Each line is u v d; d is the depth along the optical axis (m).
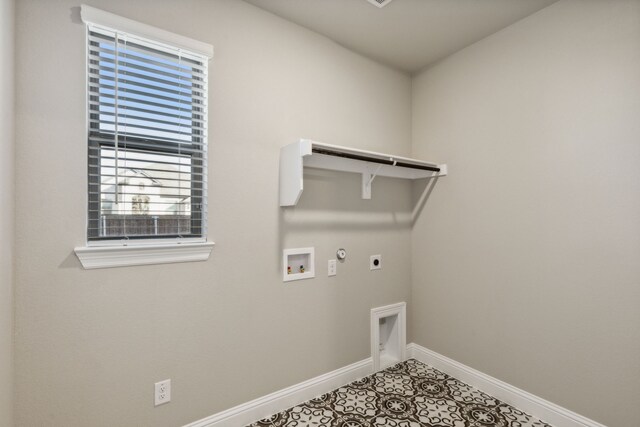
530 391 1.92
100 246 1.42
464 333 2.31
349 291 2.29
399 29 2.09
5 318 1.14
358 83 2.36
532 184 1.92
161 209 1.58
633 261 1.54
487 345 2.16
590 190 1.68
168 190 1.61
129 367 1.48
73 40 1.35
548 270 1.85
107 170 1.46
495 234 2.12
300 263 2.07
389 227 2.55
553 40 1.82
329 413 1.91
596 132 1.66
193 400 1.65
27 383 1.28
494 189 2.12
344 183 2.27
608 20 1.61
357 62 2.36
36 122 1.28
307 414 1.90
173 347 1.59
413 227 2.70
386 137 2.53
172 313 1.59
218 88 1.71
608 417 1.61
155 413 1.55
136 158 1.50
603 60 1.63
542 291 1.88
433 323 2.53
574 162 1.74
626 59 1.55
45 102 1.30
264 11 1.89
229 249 1.75
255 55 1.85
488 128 2.16
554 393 1.82
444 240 2.45
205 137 1.68
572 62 1.74
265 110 1.88
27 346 1.27
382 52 2.37
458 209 2.35
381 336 2.67
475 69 2.24
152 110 1.54
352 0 1.80
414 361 2.64
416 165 2.29
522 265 1.97
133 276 1.49
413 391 2.17
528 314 1.94
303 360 2.05
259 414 1.86
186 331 1.63
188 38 1.58
